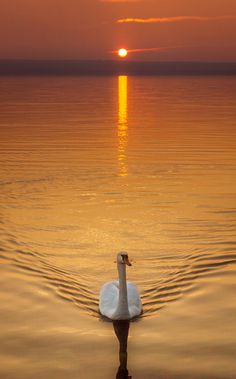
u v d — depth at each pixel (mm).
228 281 19344
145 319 16812
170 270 20750
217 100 102625
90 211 28969
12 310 17203
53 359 14641
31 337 15688
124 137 53281
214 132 56125
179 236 25000
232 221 27203
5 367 14250
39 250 23078
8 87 153250
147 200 31047
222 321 16562
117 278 20297
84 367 14305
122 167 39375
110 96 116000
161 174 37281
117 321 16672
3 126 61000
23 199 31125
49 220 27422
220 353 14875
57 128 59594
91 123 64688
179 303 17797
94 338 15727
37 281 19469
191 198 31453
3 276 19750
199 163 40812
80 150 46000
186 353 14898
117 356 14812
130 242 24297
